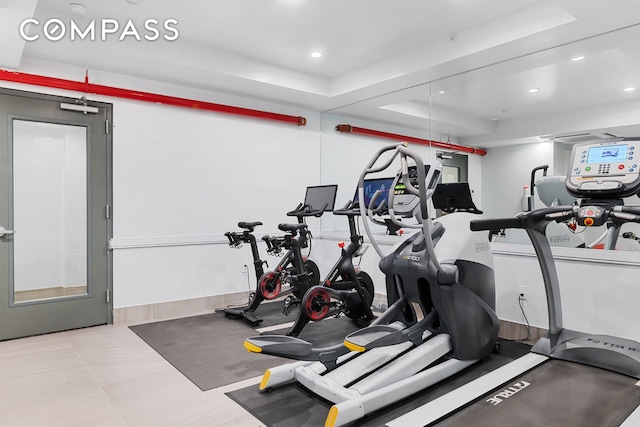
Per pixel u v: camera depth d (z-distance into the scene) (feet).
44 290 12.69
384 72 14.39
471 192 13.26
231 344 11.55
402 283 9.82
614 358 8.44
